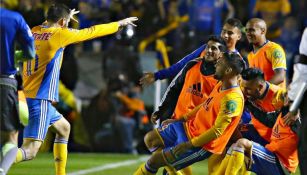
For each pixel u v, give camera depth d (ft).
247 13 132.57
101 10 136.67
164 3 140.15
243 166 64.44
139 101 119.55
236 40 70.28
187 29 128.67
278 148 64.54
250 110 67.62
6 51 59.52
